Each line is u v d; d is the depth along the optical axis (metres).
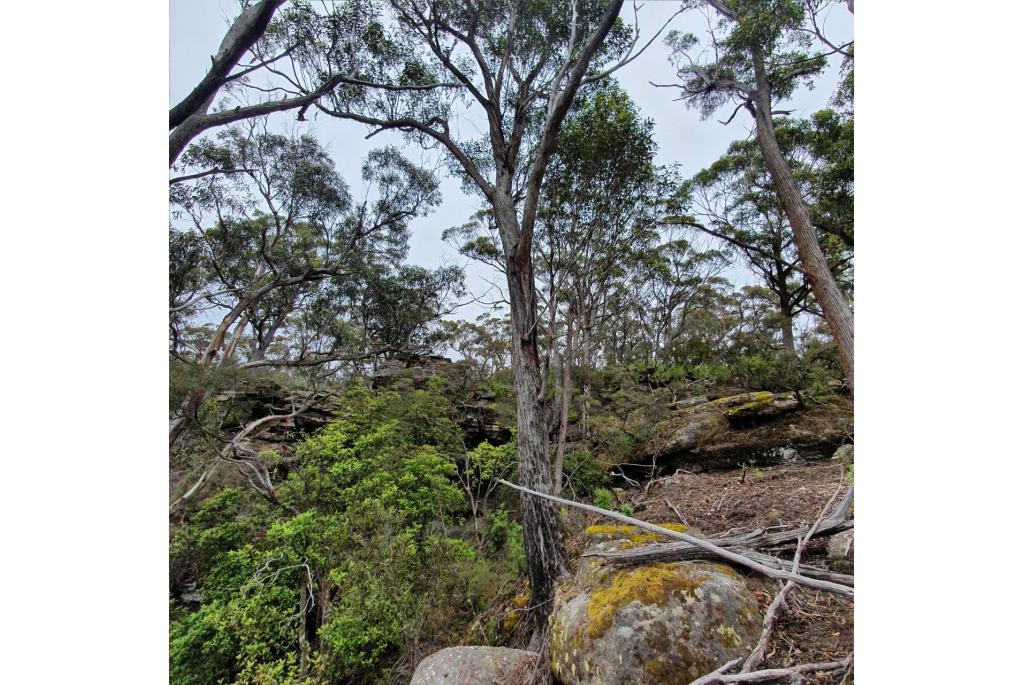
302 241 12.98
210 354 9.27
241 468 7.07
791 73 7.57
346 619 4.56
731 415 8.77
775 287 12.98
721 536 3.67
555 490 6.06
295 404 10.42
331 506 6.36
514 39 6.33
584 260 7.25
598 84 6.42
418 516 6.30
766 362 10.55
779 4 6.78
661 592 2.62
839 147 9.02
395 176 12.41
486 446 7.73
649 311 14.34
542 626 3.93
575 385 9.37
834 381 9.68
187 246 10.05
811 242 6.54
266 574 5.34
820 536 3.43
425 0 6.16
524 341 4.89
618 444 8.72
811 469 7.02
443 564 5.15
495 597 4.95
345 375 13.65
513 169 5.89
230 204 10.44
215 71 3.69
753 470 7.57
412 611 4.70
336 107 6.40
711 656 2.31
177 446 7.28
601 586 2.98
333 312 13.96
